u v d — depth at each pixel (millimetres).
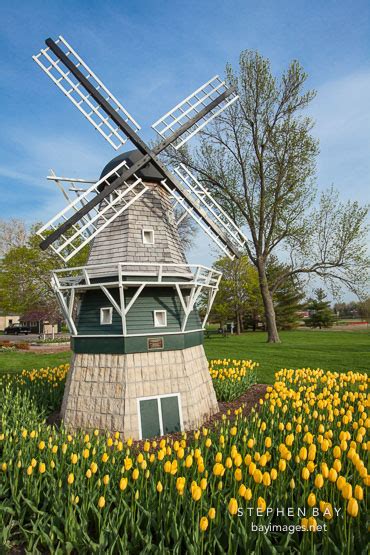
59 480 5887
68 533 5105
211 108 13984
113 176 12203
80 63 12242
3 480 6379
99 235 11922
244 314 53719
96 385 10516
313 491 5648
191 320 12008
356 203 27859
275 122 27391
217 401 13070
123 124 12102
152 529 5262
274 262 55656
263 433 8125
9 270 35031
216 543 4660
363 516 4949
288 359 20719
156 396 10328
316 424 8719
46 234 34031
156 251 11578
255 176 28547
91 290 11375
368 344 26797
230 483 5930
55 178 12578
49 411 12008
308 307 62406
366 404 8734
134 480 5938
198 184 13695
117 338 10445
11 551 5418
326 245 29109
